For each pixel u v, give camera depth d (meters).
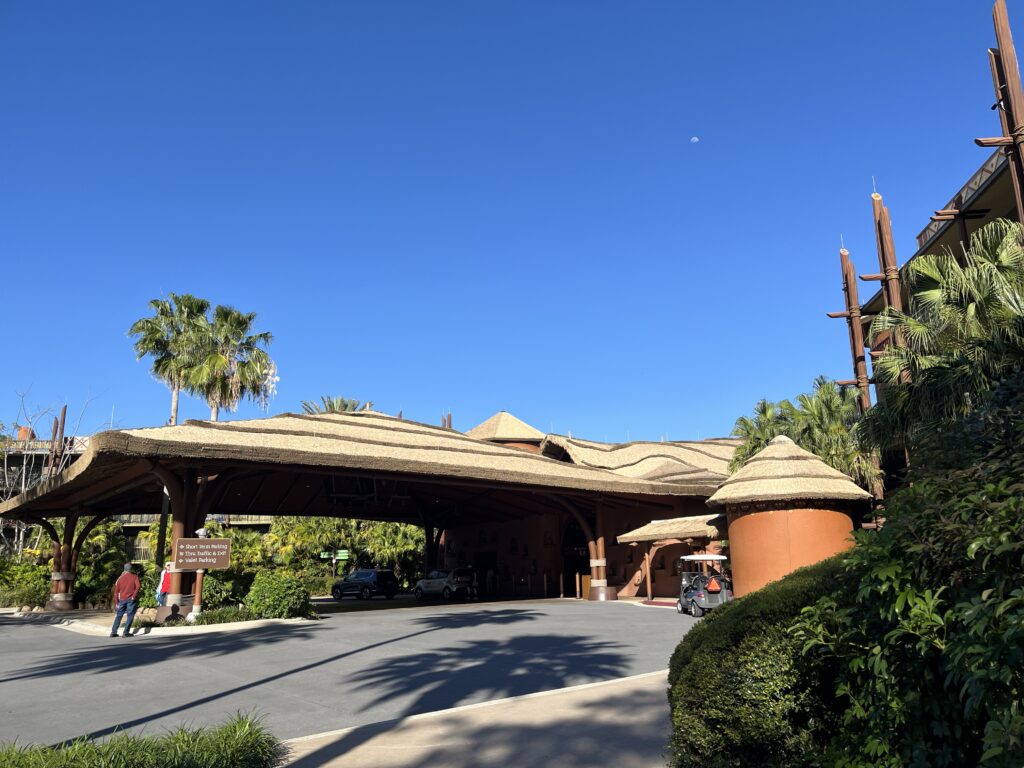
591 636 16.94
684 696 5.36
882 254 27.41
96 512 34.00
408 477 26.30
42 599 33.19
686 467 38.19
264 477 30.97
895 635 3.68
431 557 43.47
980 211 25.30
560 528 40.59
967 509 3.58
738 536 17.38
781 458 17.67
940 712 3.75
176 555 20.97
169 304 41.06
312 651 14.84
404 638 16.91
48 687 11.23
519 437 47.25
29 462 47.03
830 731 4.83
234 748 6.47
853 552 4.15
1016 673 3.05
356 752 7.12
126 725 8.56
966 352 12.77
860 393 28.73
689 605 23.16
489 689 10.48
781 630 4.88
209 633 19.08
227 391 39.62
